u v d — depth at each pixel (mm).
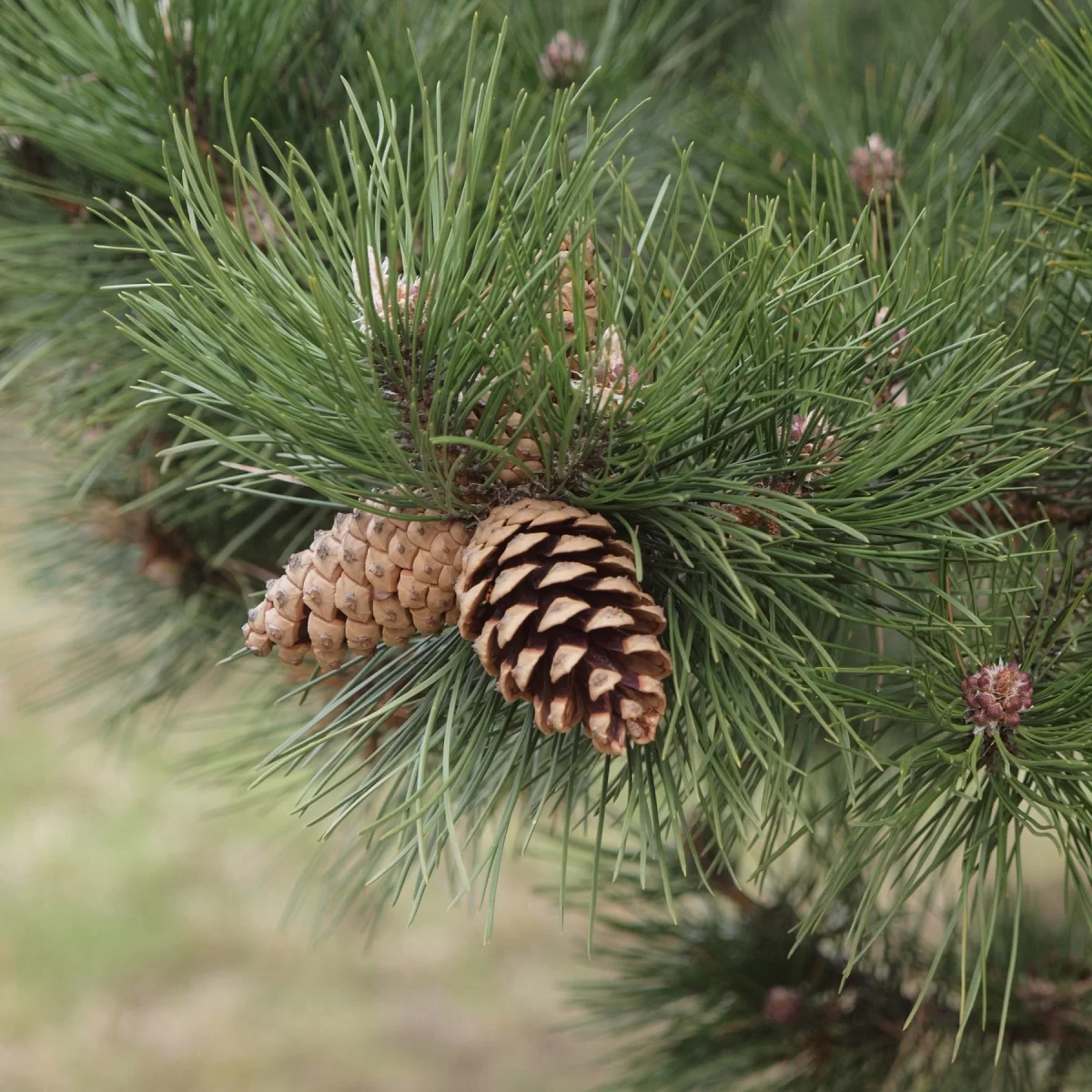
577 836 1759
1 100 1519
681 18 1869
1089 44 1506
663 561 1434
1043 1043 1616
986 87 1637
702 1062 1642
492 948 4828
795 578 1421
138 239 1411
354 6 1585
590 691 1378
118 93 1537
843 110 1637
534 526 1396
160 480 1650
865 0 1977
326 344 1382
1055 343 1520
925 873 1436
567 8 1660
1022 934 1643
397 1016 4496
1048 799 1421
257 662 1653
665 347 1409
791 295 1416
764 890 1700
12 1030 4398
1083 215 1500
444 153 1413
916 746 1427
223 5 1532
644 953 1676
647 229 1426
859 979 1645
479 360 1394
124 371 1540
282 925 1644
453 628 1440
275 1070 4246
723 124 1623
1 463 1709
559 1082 4164
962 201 1517
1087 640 1462
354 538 1413
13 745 5945
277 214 1398
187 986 4617
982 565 1487
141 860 5227
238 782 1637
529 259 1396
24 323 1557
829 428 1436
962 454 1447
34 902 4969
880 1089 1627
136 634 1719
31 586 1715
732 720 1431
